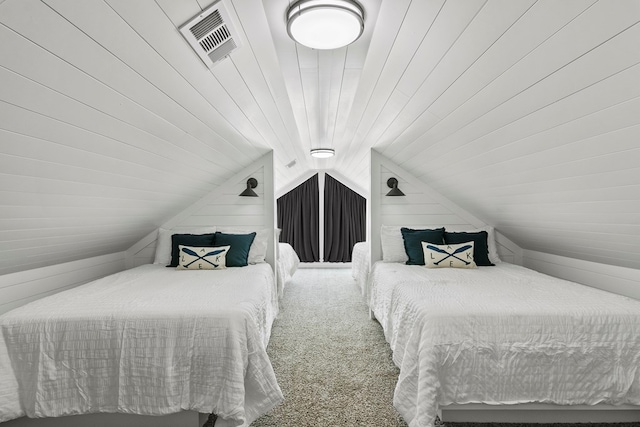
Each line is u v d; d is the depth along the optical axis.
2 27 0.85
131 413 1.58
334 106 2.53
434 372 1.57
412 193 3.67
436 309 1.72
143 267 3.16
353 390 2.08
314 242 6.46
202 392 1.59
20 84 1.03
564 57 1.14
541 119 1.51
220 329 1.63
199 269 3.00
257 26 1.35
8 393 1.54
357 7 1.28
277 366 2.40
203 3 1.11
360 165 4.64
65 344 1.61
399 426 1.74
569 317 1.64
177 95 1.58
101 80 1.21
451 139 2.27
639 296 2.23
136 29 1.08
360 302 4.09
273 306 3.19
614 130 1.31
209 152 2.57
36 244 2.05
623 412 1.63
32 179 1.48
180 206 3.38
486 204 3.02
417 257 3.24
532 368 1.59
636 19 0.89
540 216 2.48
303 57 1.72
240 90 1.86
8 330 1.60
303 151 4.26
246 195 3.52
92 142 1.52
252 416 1.62
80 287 2.25
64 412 1.58
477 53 1.34
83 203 1.97
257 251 3.40
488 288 2.20
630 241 2.01
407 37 1.43
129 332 1.62
